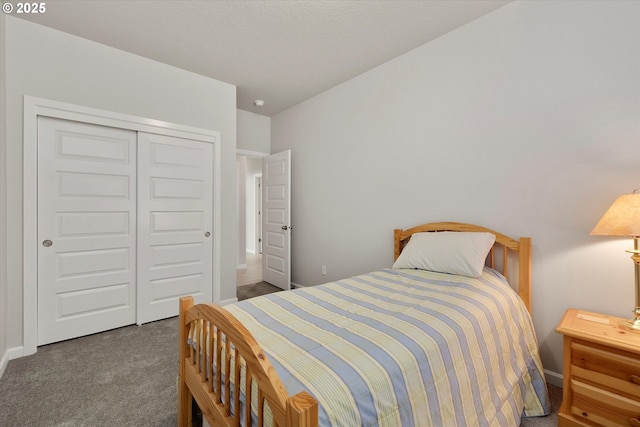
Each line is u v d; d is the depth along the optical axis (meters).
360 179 3.13
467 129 2.27
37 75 2.24
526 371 1.61
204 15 2.15
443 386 1.09
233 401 1.01
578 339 1.41
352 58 2.76
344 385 0.86
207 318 1.15
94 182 2.52
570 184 1.80
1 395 1.71
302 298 1.64
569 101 1.79
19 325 2.16
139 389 1.78
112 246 2.62
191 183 3.05
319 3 2.02
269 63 2.85
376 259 2.99
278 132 4.32
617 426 1.29
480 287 1.75
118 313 2.67
